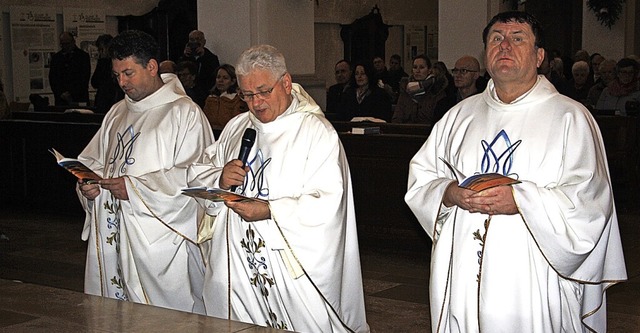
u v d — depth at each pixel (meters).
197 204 3.92
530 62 3.10
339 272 3.31
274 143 3.34
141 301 4.02
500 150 3.11
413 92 8.44
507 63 3.07
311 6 12.12
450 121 3.36
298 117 3.35
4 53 13.77
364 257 6.86
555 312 3.07
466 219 3.17
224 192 3.12
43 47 14.25
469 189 2.92
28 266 6.80
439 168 3.36
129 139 4.04
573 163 2.99
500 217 3.07
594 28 13.32
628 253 6.87
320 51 17.88
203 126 4.04
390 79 13.98
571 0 17.95
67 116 9.84
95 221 4.12
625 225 7.96
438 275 3.25
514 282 3.05
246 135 3.37
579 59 11.25
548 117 3.09
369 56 18.25
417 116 8.43
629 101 8.98
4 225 8.48
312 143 3.32
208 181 3.47
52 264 6.88
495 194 2.95
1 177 9.31
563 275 3.03
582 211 2.94
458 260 3.18
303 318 3.32
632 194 8.85
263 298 3.41
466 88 7.26
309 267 3.23
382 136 6.92
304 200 3.21
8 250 7.39
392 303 5.55
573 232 2.94
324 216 3.22
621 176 8.62
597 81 10.59
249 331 2.50
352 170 7.11
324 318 3.33
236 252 3.42
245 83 3.28
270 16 11.65
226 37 11.76
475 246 3.14
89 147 4.29
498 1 11.40
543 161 3.04
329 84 18.11
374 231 7.08
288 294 3.32
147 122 4.03
